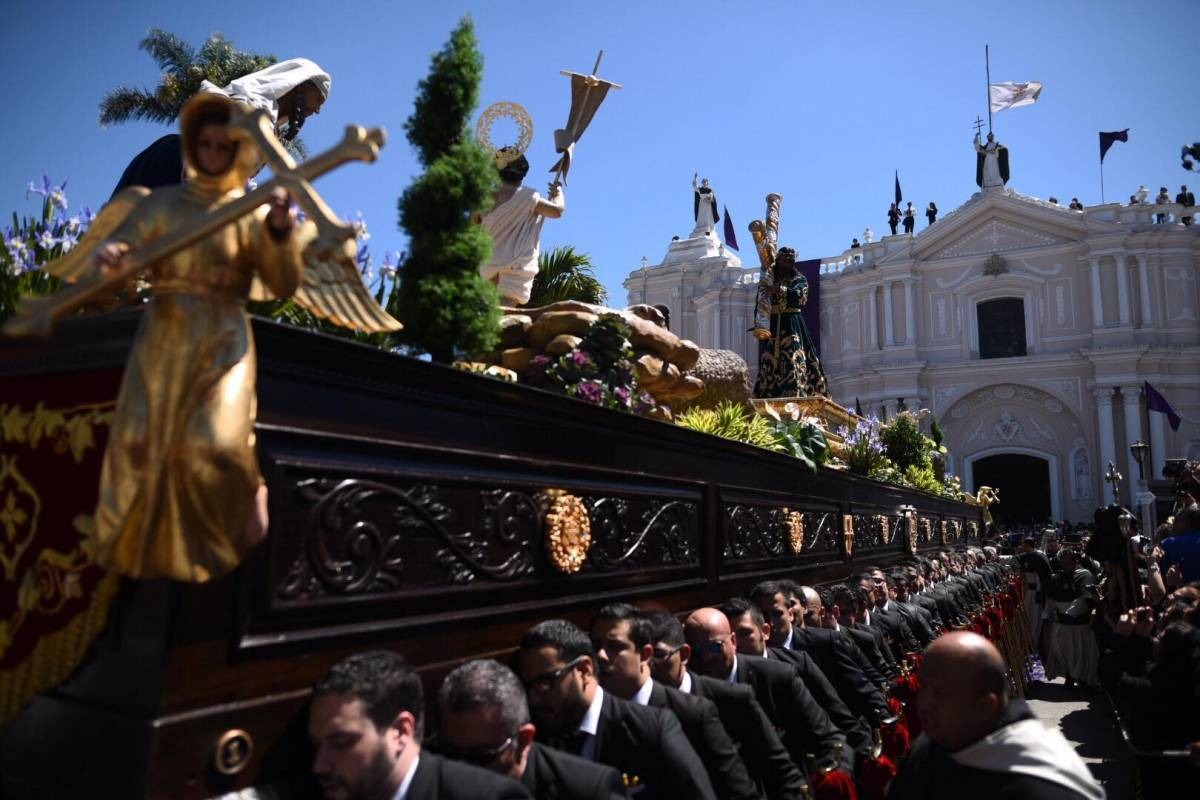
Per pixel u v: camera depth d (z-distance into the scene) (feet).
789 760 10.44
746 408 24.02
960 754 7.53
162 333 5.23
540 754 7.60
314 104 16.05
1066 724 28.40
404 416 6.95
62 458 5.87
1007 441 103.91
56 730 5.46
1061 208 103.65
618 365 11.78
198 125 5.76
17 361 6.45
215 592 5.35
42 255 8.70
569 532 8.86
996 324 107.65
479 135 15.39
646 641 9.34
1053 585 35.50
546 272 23.63
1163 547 20.16
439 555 7.16
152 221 5.62
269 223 5.49
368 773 5.60
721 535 13.33
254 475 5.17
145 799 4.87
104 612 5.27
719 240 130.11
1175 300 98.43
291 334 5.81
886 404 107.34
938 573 28.43
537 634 8.04
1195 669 12.04
